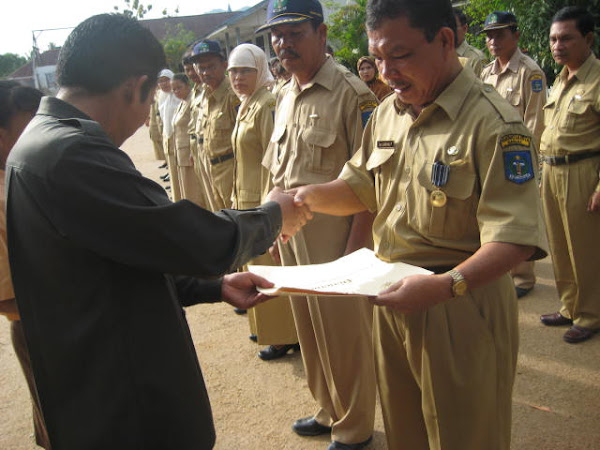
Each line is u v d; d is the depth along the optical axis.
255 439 2.69
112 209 1.22
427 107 1.54
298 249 2.50
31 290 1.31
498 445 1.64
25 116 2.07
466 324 1.56
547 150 3.34
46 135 1.25
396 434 1.89
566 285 3.40
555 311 3.71
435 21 1.42
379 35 1.45
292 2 2.29
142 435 1.33
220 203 4.75
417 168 1.57
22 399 3.28
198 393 1.44
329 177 2.41
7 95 2.05
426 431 1.88
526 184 1.42
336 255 2.48
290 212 1.79
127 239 1.25
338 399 2.46
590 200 3.12
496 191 1.43
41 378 1.33
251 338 3.77
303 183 2.42
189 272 1.30
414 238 1.61
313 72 2.45
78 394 1.31
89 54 1.33
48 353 1.31
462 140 1.49
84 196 1.20
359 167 1.89
